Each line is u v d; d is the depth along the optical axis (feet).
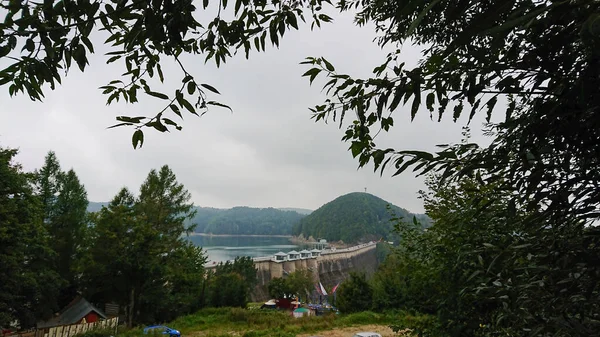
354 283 71.56
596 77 2.63
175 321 70.49
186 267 87.86
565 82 2.90
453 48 2.03
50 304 69.72
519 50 2.98
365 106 4.46
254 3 5.13
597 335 3.90
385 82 3.82
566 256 4.05
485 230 7.36
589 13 1.97
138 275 74.49
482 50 3.12
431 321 11.49
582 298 4.02
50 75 3.73
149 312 78.33
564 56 2.74
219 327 67.56
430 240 11.84
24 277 58.39
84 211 91.61
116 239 74.59
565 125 3.07
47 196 86.17
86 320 70.13
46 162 88.12
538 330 4.62
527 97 3.68
